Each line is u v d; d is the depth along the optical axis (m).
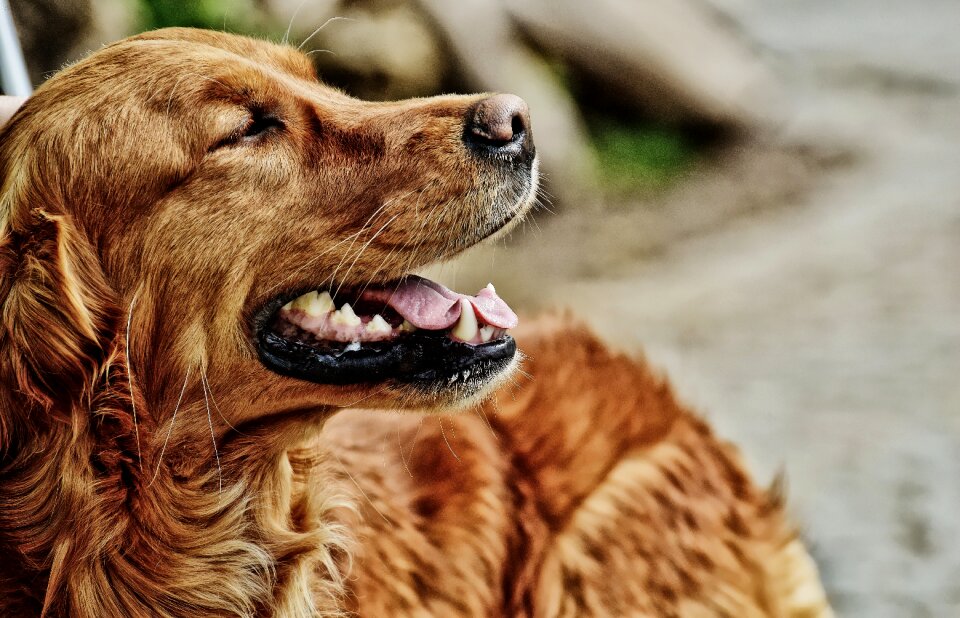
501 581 3.01
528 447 3.22
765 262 9.33
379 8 9.93
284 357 2.64
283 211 2.62
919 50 17.42
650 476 3.31
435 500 2.98
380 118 2.69
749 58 13.46
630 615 3.15
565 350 3.55
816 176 11.72
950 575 4.82
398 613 2.81
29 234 2.49
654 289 8.82
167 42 2.68
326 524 2.79
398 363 2.63
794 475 5.57
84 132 2.56
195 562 2.62
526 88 10.91
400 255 2.66
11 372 2.42
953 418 6.25
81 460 2.43
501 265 9.25
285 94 2.66
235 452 2.69
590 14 11.83
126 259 2.56
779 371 7.02
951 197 10.56
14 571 2.47
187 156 2.56
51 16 7.04
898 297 8.24
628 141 12.02
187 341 2.59
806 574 3.50
